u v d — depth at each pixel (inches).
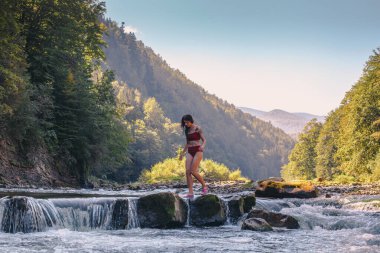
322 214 483.8
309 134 4057.6
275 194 643.5
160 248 294.8
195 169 450.9
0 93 886.4
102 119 1338.6
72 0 1363.2
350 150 2059.5
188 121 452.4
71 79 1241.4
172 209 405.4
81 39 1411.2
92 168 1414.9
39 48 1301.7
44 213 357.1
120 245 301.7
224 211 446.0
